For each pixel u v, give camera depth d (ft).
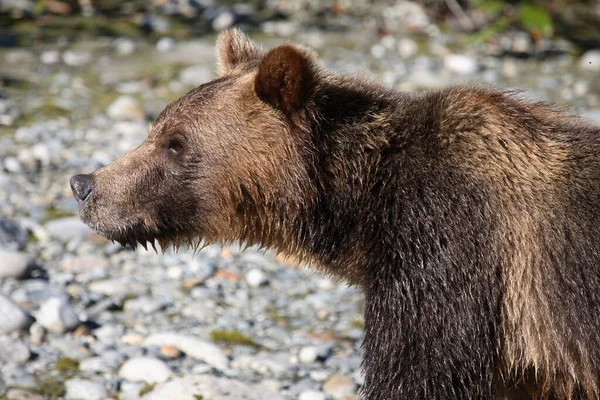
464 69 77.36
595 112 67.31
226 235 33.37
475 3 84.69
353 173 31.24
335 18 90.89
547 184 29.76
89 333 41.55
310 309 45.44
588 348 29.04
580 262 29.04
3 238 49.62
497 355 29.84
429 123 30.94
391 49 82.69
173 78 74.23
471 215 29.48
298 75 30.86
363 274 31.17
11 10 88.84
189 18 89.30
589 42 86.12
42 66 76.07
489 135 30.37
